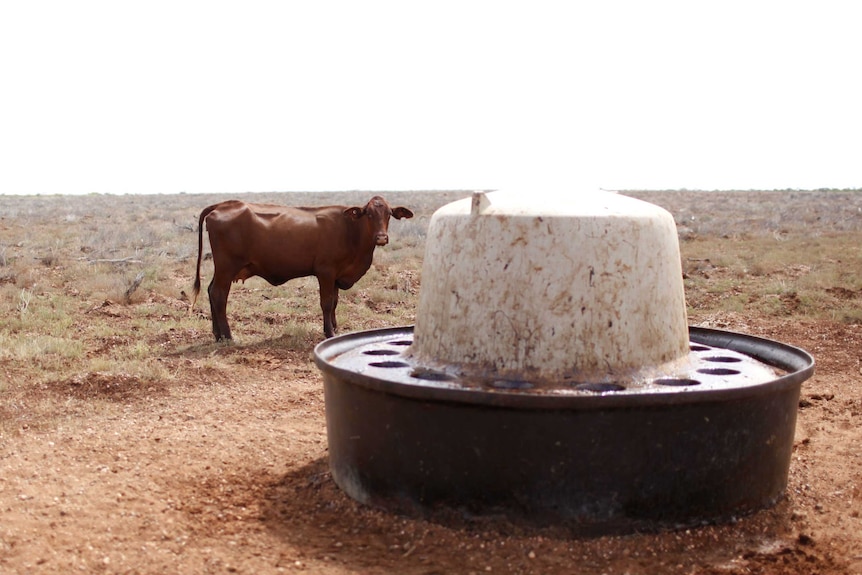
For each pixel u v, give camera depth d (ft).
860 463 18.17
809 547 13.67
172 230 86.22
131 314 37.93
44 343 29.66
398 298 42.93
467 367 14.64
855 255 59.77
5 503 15.28
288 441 19.49
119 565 13.02
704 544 13.41
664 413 13.06
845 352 30.14
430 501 13.76
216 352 29.58
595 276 14.15
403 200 180.34
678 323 15.60
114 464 17.69
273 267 31.53
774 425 14.26
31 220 102.32
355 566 12.94
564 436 12.90
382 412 14.11
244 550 13.60
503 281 14.33
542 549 12.95
